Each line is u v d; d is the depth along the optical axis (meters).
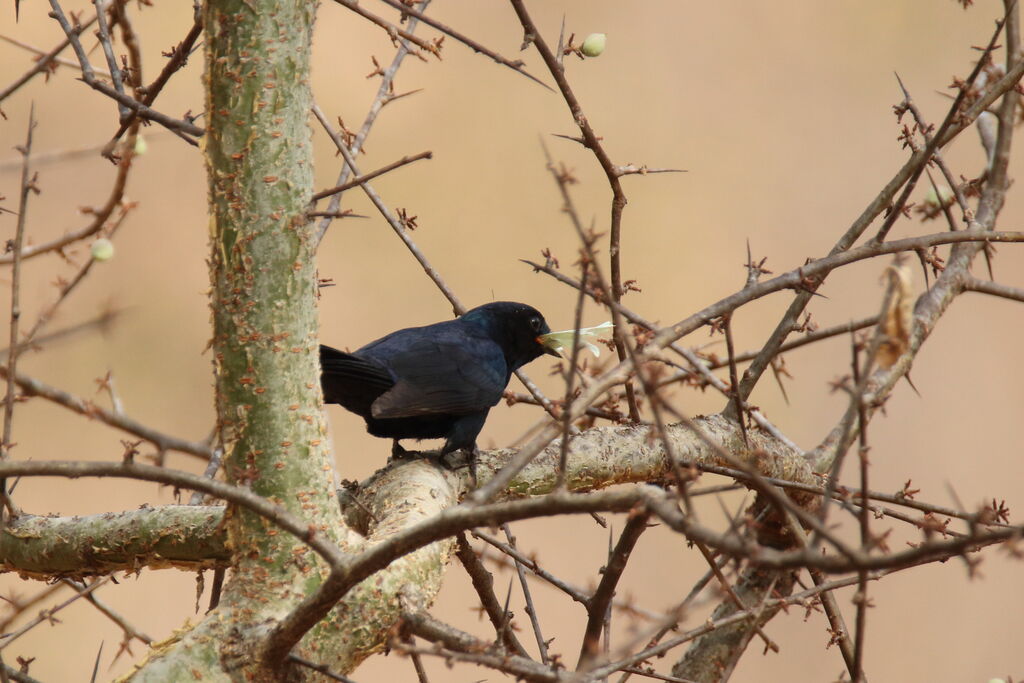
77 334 8.75
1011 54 11.62
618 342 9.45
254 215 7.02
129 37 9.63
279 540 6.98
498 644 6.19
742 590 10.45
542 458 9.54
